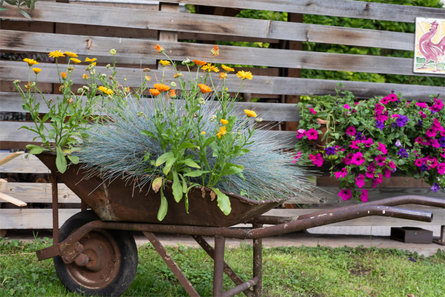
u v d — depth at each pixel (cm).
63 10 457
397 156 488
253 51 495
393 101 491
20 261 398
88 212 332
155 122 288
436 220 540
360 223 533
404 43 524
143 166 295
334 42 509
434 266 470
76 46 465
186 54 481
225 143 279
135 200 300
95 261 329
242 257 455
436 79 784
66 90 317
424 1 794
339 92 517
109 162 297
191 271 399
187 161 277
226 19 486
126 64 604
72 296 326
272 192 304
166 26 475
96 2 594
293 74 596
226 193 277
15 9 449
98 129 315
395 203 296
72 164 306
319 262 457
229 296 301
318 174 512
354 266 455
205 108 327
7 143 537
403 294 384
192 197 286
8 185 466
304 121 495
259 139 324
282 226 284
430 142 492
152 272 392
